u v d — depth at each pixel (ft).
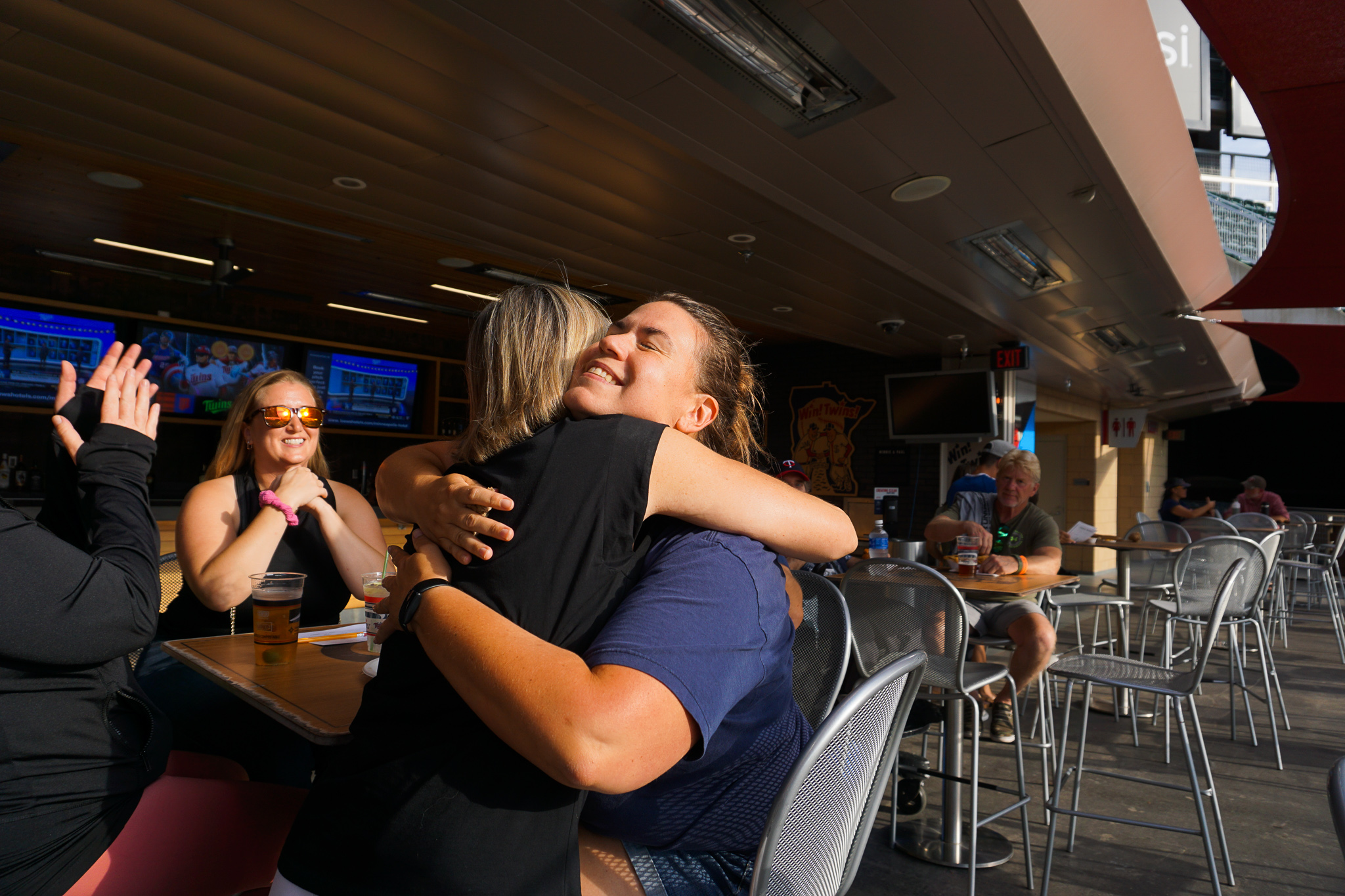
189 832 3.99
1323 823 9.65
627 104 9.76
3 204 15.17
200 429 23.99
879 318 21.98
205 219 15.89
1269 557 17.12
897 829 9.25
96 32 8.39
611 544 3.00
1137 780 8.34
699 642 2.70
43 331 20.22
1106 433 45.85
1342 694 15.90
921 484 28.02
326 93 9.71
